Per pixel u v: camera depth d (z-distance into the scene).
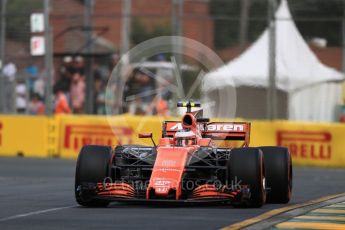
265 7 102.69
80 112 110.44
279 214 37.16
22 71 106.81
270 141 83.00
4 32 105.31
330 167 80.88
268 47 95.12
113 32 116.00
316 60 97.19
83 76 110.38
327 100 96.88
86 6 103.38
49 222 33.31
